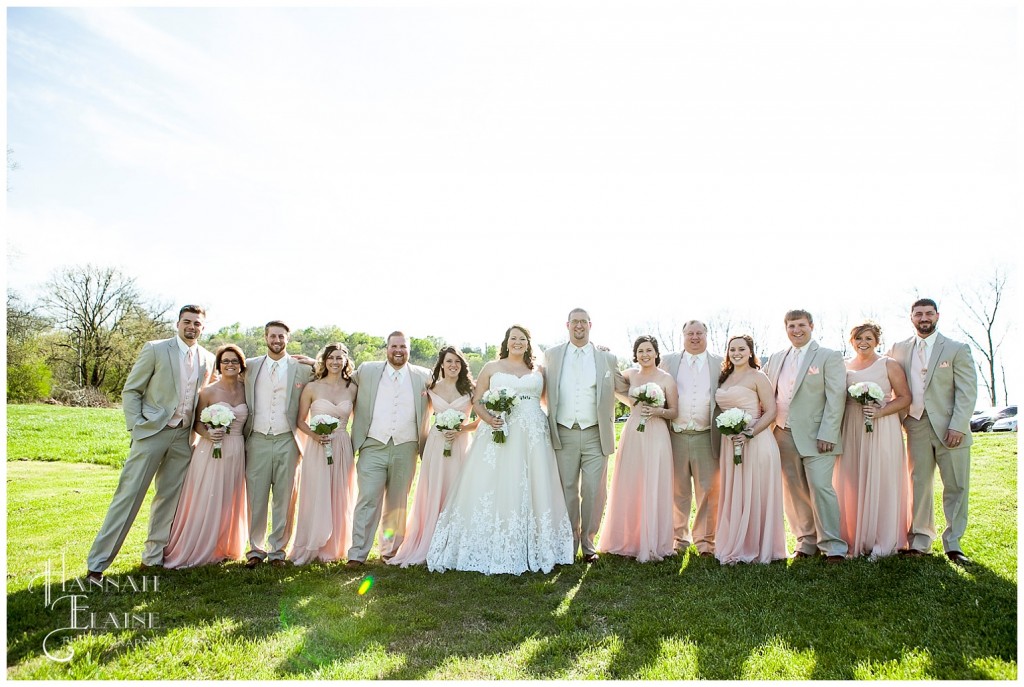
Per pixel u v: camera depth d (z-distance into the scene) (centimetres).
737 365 618
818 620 434
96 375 2967
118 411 2358
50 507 896
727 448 605
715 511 628
